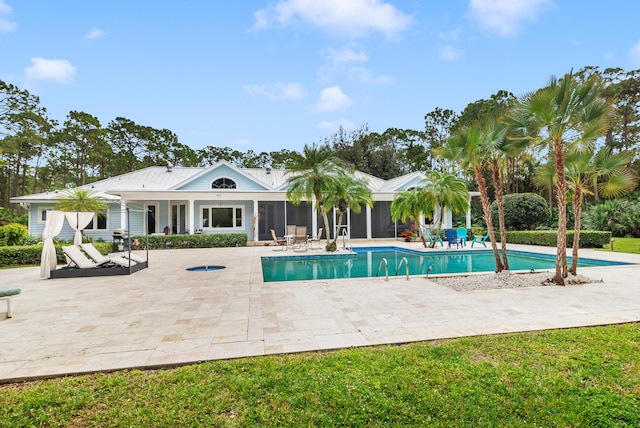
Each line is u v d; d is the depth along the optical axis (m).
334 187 16.23
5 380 3.54
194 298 7.08
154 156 47.72
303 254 15.79
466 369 3.66
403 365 3.78
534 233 19.33
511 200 23.09
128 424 2.79
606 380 3.45
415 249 17.56
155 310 6.16
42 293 7.75
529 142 8.81
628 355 4.02
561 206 8.35
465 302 6.59
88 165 43.53
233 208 23.70
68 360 4.00
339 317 5.62
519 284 8.31
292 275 11.62
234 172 23.09
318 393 3.21
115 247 18.39
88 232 21.09
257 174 27.70
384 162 41.12
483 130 9.25
